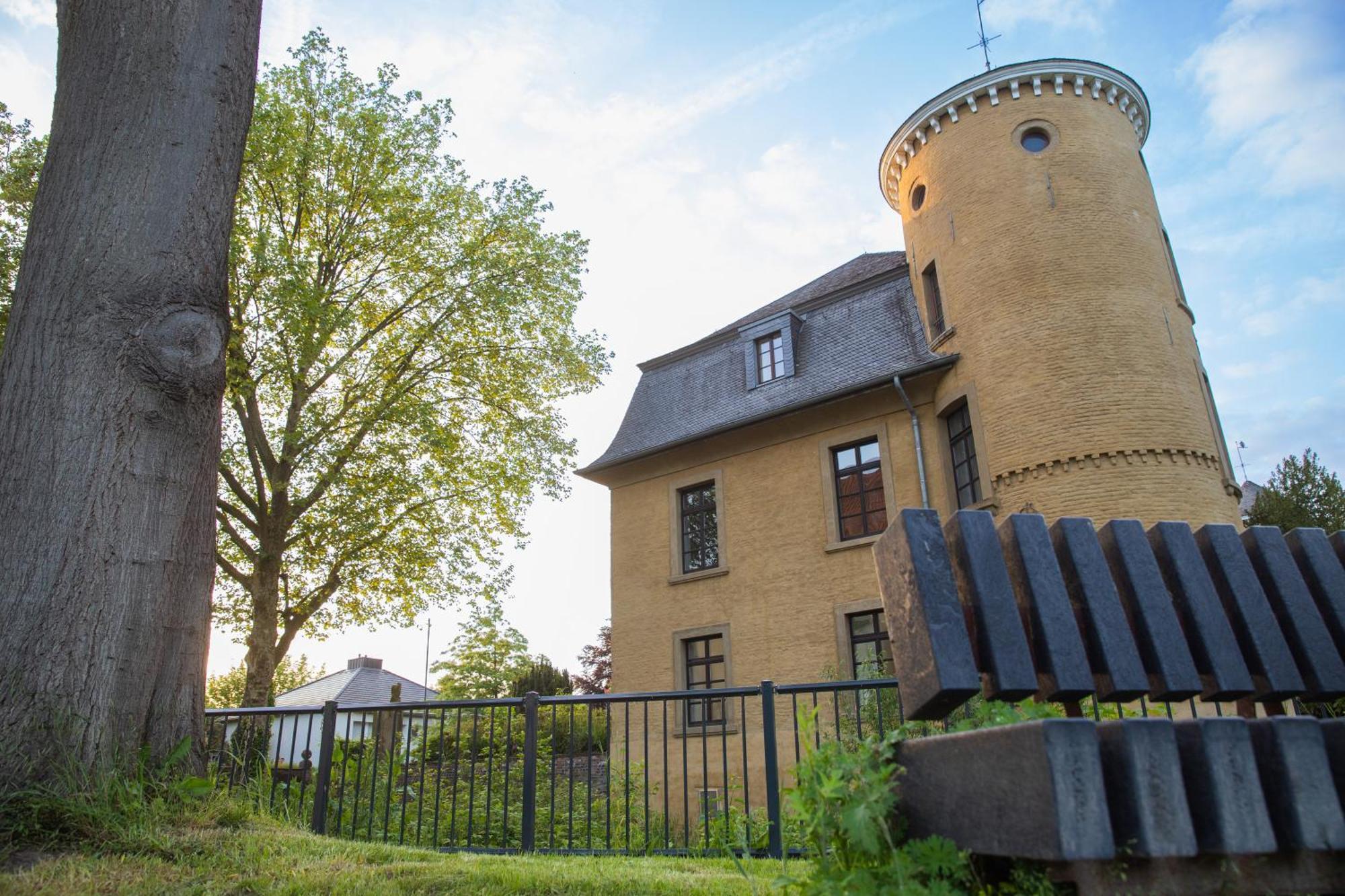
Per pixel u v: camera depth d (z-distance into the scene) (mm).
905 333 16859
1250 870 1525
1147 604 2098
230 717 6168
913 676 1979
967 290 15305
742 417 17844
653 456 19109
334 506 16703
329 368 16953
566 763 14617
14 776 3945
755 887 3604
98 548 4445
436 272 17859
